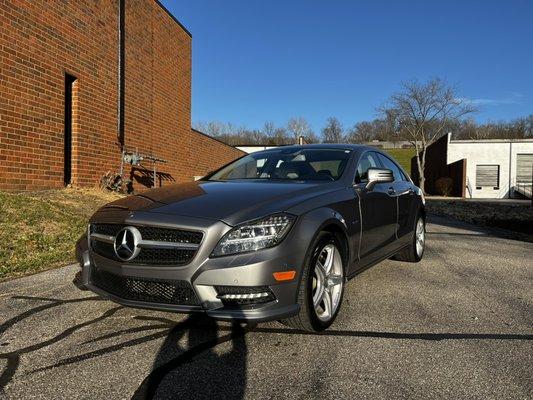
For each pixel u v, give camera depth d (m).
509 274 5.53
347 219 3.94
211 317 2.99
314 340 3.33
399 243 5.43
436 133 44.81
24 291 4.51
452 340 3.36
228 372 2.83
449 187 34.03
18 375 2.79
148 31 12.92
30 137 8.26
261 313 2.99
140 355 3.07
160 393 2.58
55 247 6.33
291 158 4.91
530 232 10.36
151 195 3.85
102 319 3.73
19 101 7.98
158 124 13.77
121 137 11.48
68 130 9.67
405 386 2.66
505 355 3.10
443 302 4.30
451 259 6.49
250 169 4.91
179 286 3.10
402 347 3.22
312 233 3.31
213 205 3.38
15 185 7.96
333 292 3.67
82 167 9.89
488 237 9.09
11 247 5.95
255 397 2.54
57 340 3.32
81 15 9.68
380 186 4.94
